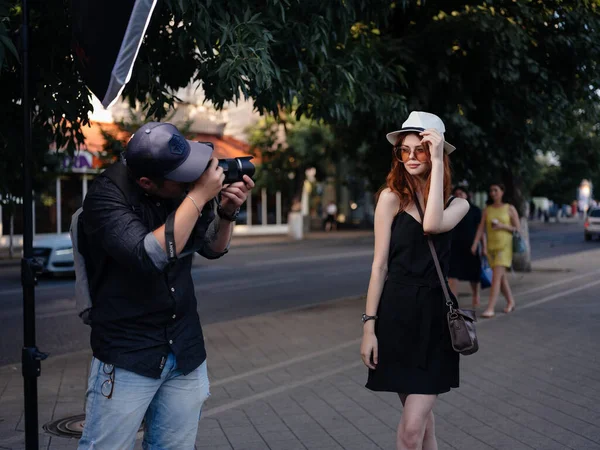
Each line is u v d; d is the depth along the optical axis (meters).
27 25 3.31
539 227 47.91
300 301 12.37
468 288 13.64
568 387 5.91
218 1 5.62
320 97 7.43
